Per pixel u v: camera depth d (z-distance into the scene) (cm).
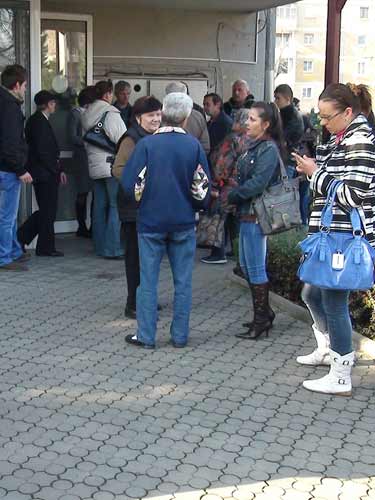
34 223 821
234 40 1155
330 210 421
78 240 927
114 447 387
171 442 394
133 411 431
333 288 419
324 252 420
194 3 1045
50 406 435
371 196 423
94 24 1084
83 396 450
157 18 1110
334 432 411
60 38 929
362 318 566
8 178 735
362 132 417
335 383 459
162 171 502
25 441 392
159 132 508
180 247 525
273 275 661
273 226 522
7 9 816
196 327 584
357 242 416
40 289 687
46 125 798
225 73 1159
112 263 799
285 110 867
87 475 358
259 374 490
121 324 589
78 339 552
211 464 372
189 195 515
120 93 944
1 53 820
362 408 443
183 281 531
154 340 537
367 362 516
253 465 372
